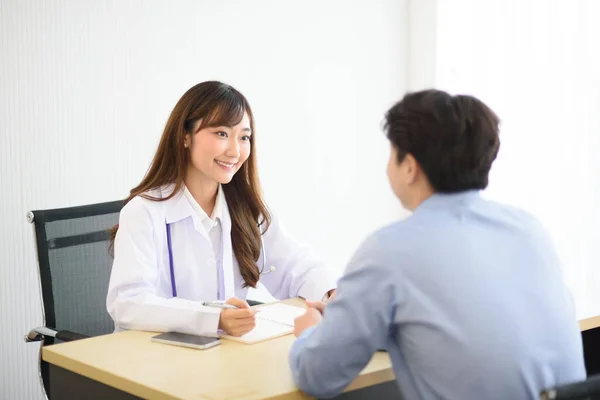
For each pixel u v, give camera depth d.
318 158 4.01
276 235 2.55
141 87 3.37
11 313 3.14
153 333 2.01
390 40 4.21
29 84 3.08
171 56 3.45
